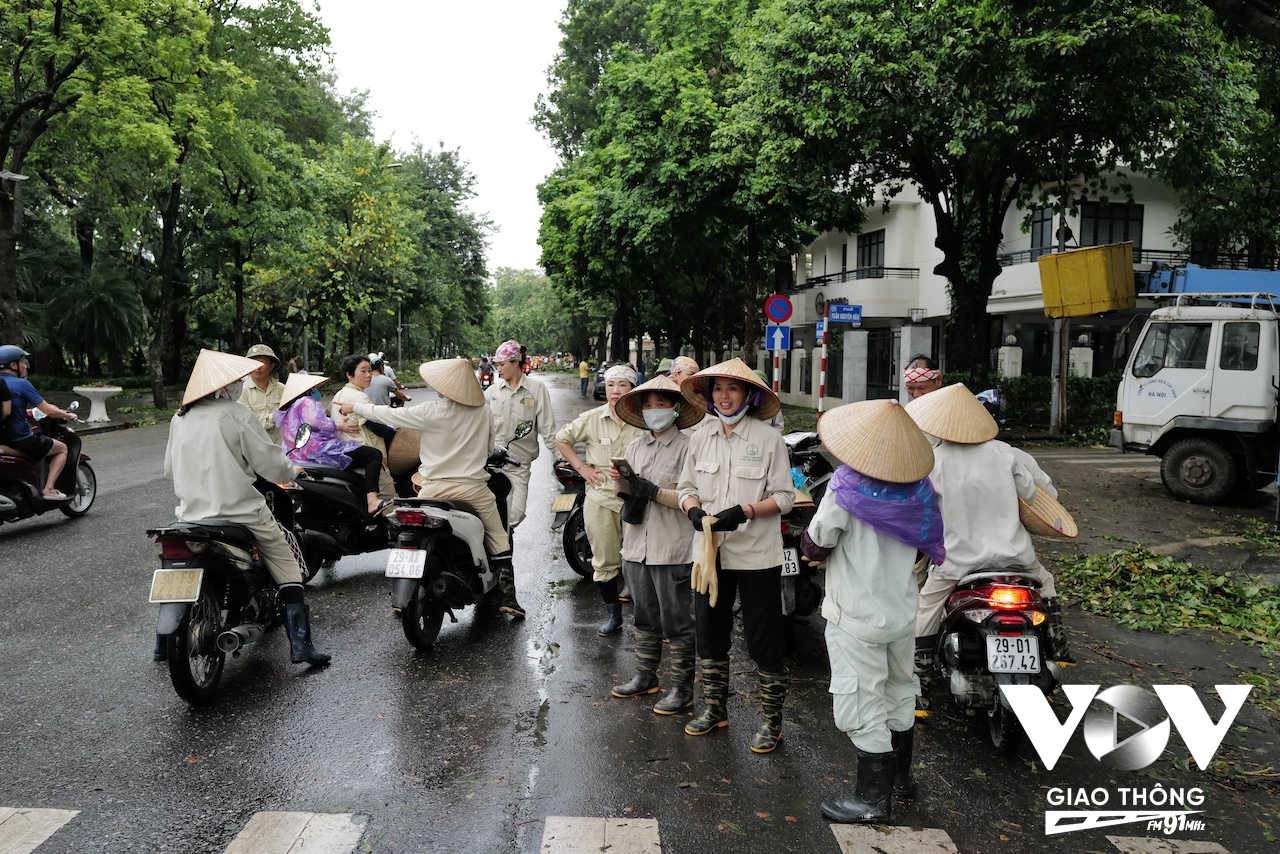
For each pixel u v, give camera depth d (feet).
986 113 41.57
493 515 19.31
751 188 62.23
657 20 77.25
